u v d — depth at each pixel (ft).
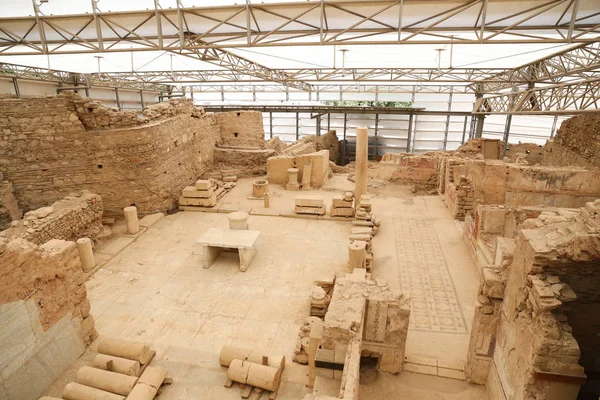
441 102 107.65
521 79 68.54
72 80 79.71
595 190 42.06
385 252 37.35
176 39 43.42
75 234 36.27
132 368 21.25
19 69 68.23
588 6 32.07
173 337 25.84
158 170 45.42
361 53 53.31
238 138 66.44
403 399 20.31
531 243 16.44
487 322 19.93
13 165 41.14
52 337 21.95
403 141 114.42
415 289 31.12
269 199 51.39
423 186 58.44
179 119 50.24
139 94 107.24
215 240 34.24
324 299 26.40
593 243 14.71
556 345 14.56
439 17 35.35
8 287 19.25
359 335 18.94
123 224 43.73
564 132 55.98
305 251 37.40
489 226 33.63
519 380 16.47
